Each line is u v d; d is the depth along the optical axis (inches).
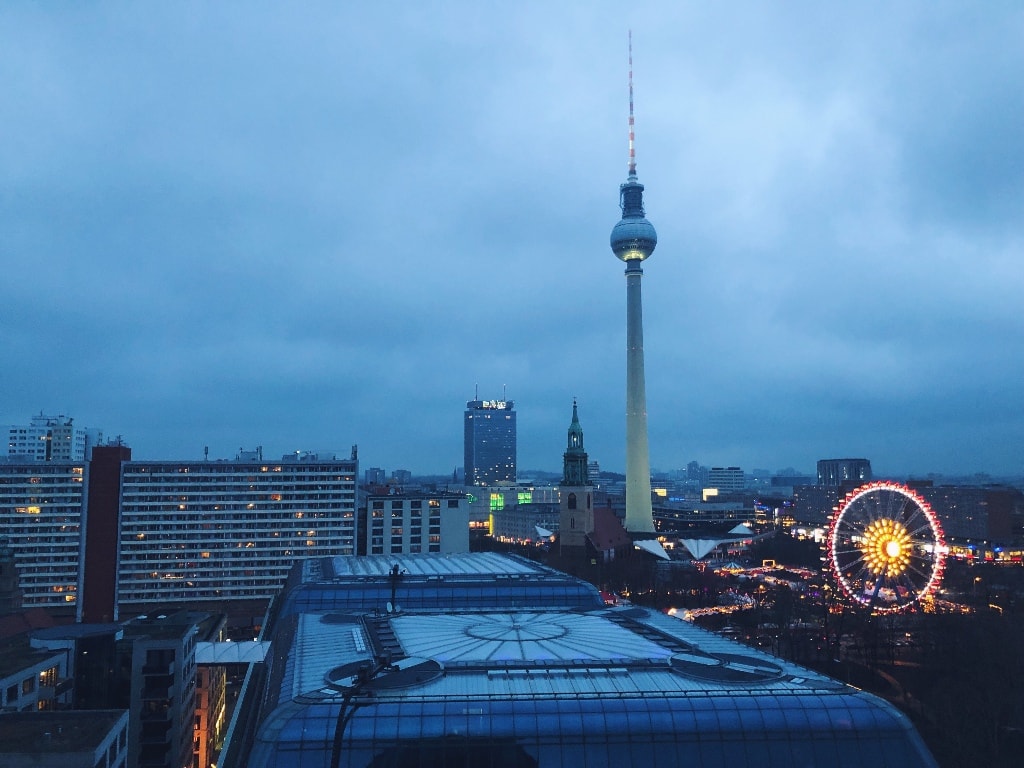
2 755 2923.2
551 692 2566.4
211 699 5413.4
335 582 5000.0
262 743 2332.7
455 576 5231.3
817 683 2721.5
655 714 2448.3
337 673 2773.1
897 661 6525.6
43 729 3221.0
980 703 4717.0
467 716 2406.5
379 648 3211.1
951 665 6146.7
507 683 2674.7
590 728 2396.7
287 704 2497.5
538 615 4099.4
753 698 2539.4
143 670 4485.7
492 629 3622.0
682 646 3272.6
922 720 5068.9
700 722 2437.3
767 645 7057.1
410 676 2694.4
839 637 6875.0
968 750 4382.4
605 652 3125.0
